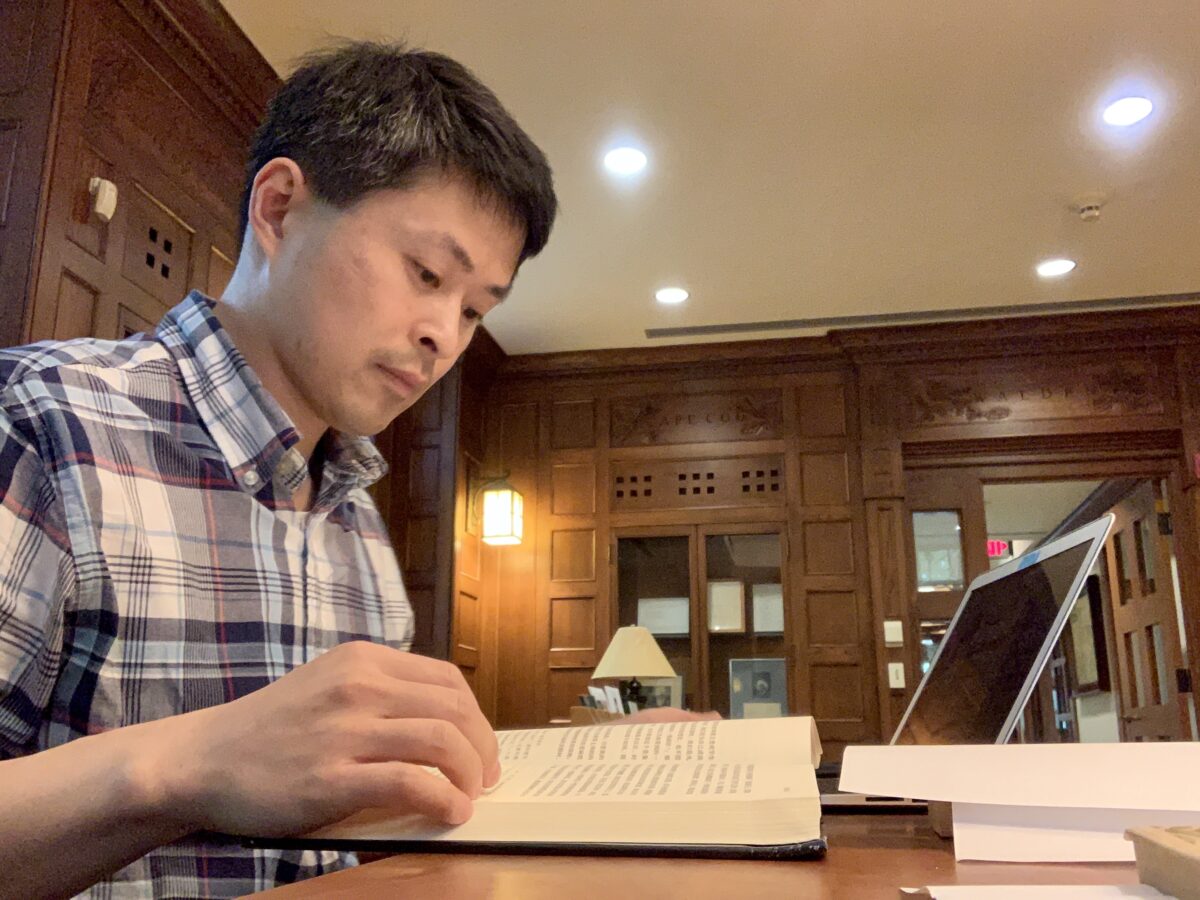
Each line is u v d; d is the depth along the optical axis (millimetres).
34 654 534
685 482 4059
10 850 390
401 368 682
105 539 593
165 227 2039
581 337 4023
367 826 440
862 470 3885
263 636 682
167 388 692
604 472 4133
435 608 3637
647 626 3982
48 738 561
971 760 461
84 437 603
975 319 3814
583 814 428
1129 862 400
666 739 601
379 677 451
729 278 3455
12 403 585
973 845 408
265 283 708
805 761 521
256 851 611
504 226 695
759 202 2922
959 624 917
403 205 656
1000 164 2715
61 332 1707
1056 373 3818
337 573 813
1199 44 2221
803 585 3846
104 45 1853
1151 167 2730
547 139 2594
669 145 2621
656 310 3744
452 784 462
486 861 386
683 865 372
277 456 713
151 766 407
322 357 679
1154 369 3758
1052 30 2174
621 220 3029
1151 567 3994
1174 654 3730
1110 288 3531
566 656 3979
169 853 573
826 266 3357
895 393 3908
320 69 706
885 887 335
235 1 2076
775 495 3969
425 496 3754
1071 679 5344
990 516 5855
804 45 2221
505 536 3939
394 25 2158
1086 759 445
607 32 2182
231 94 2236
